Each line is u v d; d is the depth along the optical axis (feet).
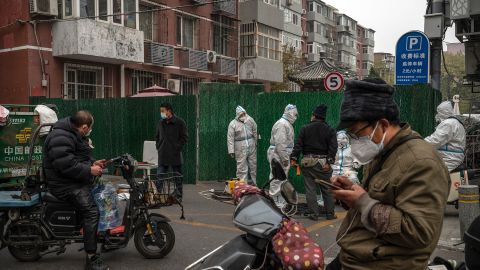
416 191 6.88
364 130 7.54
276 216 10.08
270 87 110.22
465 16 36.52
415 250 7.13
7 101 59.16
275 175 11.18
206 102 40.40
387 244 7.24
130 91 69.31
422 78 29.25
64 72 60.64
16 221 18.10
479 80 51.31
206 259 10.52
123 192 19.61
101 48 60.29
